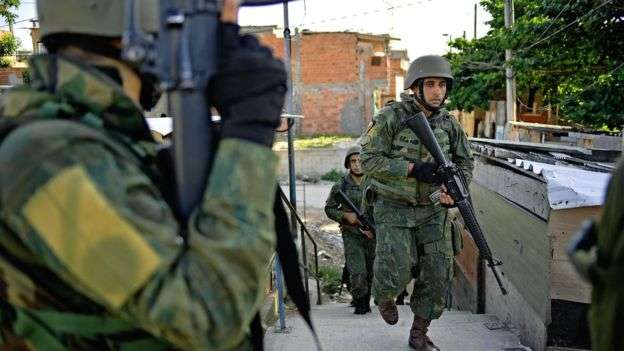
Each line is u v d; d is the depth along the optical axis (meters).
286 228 1.45
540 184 4.05
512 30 11.87
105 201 1.00
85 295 1.11
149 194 1.08
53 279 1.10
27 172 1.01
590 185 3.74
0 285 1.16
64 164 1.00
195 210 1.10
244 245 1.06
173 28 1.08
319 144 25.64
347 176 6.63
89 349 1.14
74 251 1.01
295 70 30.19
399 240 4.25
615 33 10.32
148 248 1.01
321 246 12.22
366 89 30.53
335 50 30.12
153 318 1.02
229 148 1.11
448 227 4.34
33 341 1.16
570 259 1.49
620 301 1.25
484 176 6.32
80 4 1.14
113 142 1.09
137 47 1.08
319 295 7.71
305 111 30.52
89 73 1.13
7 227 1.06
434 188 4.20
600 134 10.28
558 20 10.88
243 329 1.09
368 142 4.34
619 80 10.10
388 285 4.27
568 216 3.72
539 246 4.04
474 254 6.66
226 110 1.14
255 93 1.12
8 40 13.87
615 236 1.30
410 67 4.39
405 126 4.32
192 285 1.03
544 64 11.52
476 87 18.25
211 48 1.09
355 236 6.59
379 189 4.31
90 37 1.17
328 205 6.64
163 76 1.08
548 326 3.87
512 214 4.86
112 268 1.00
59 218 1.00
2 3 13.00
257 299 1.12
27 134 1.04
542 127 12.49
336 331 4.93
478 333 4.79
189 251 1.07
